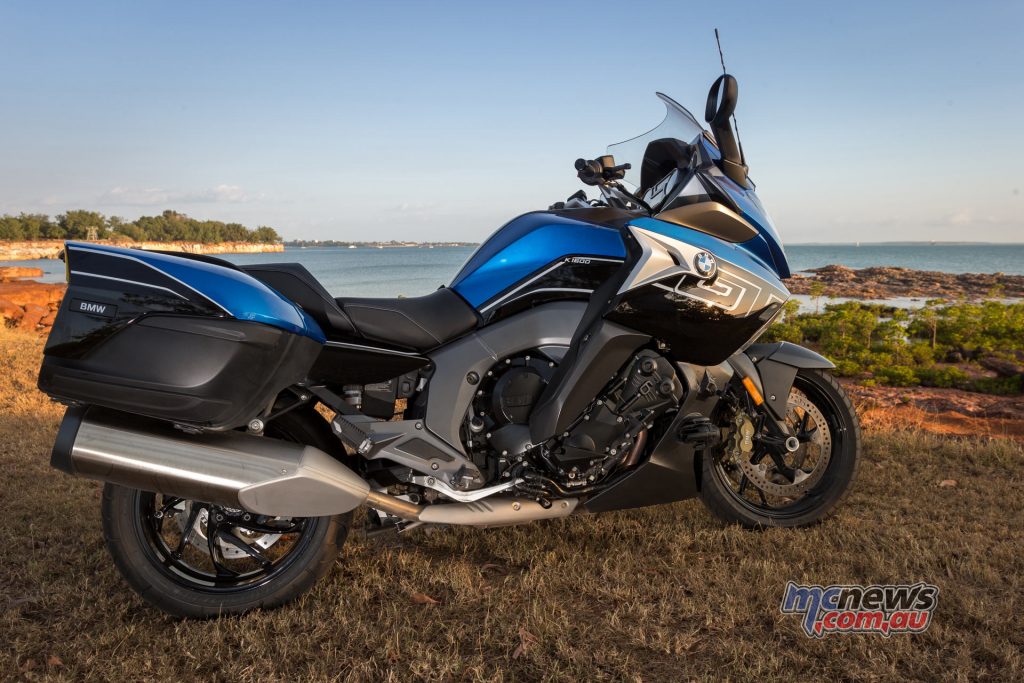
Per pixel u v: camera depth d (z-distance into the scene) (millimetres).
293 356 2602
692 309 3012
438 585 2982
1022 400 9867
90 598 2840
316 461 2670
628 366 3049
